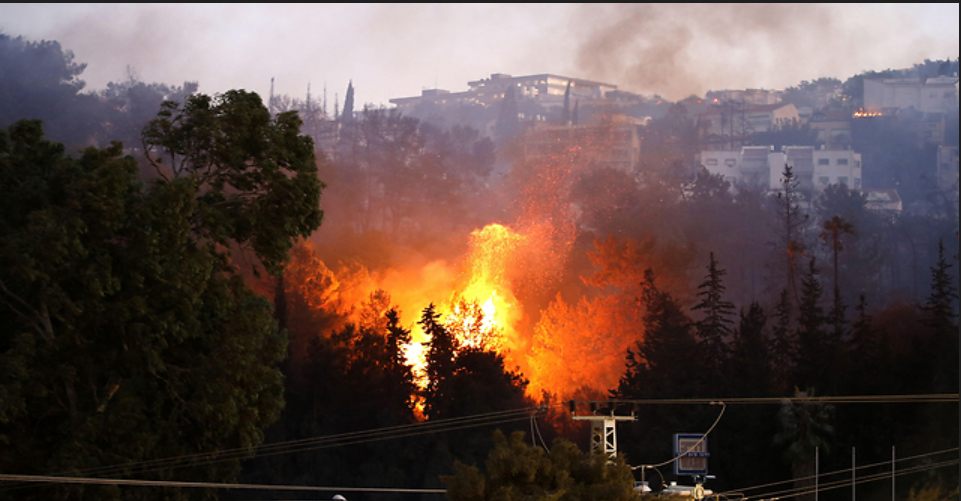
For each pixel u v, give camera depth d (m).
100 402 42.16
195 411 41.72
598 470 32.72
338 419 87.88
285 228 45.31
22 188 40.56
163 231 41.59
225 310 44.69
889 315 119.06
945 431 71.88
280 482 81.12
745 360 83.38
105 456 40.19
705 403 78.19
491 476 32.16
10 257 37.78
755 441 72.12
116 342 41.88
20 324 41.19
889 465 71.38
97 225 40.38
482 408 84.69
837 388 81.06
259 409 45.38
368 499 79.25
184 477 43.91
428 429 83.56
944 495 67.75
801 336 89.31
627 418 36.81
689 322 101.75
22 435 40.44
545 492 31.67
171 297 41.81
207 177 46.88
